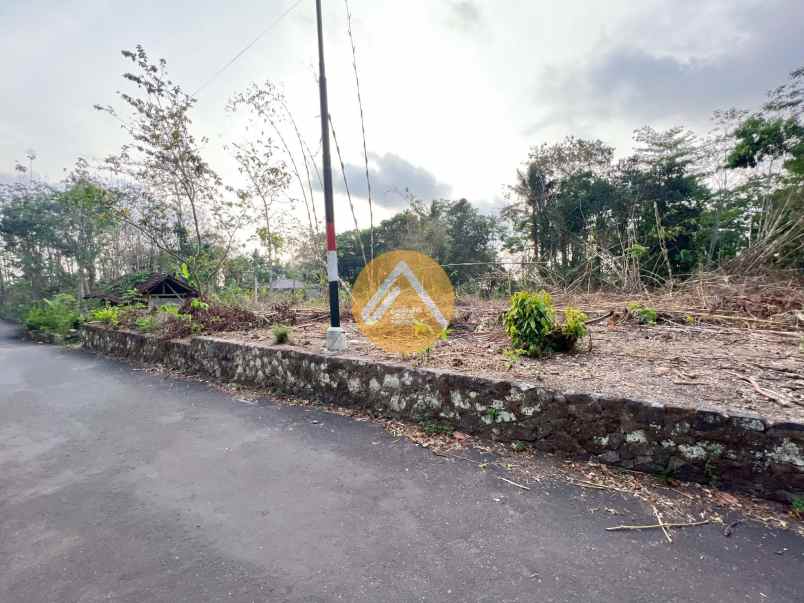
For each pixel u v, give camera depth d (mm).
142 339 7039
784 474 1976
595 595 1498
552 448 2611
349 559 1752
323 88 4367
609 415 2422
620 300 6695
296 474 2561
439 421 3156
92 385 5328
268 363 4625
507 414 2807
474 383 2967
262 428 3420
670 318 5215
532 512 2043
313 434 3230
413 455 2760
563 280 8250
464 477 2424
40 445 3195
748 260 6953
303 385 4219
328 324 6953
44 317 13719
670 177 18219
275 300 9461
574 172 21797
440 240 26234
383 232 28797
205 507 2213
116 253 23062
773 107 14688
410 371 3348
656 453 2283
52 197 20797
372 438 3090
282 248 9867
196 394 4629
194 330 6465
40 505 2277
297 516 2098
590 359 3555
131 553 1836
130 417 3842
